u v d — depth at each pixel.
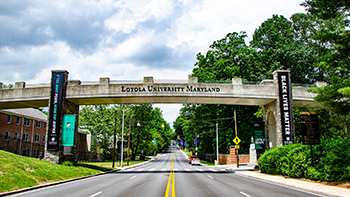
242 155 40.41
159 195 10.21
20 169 14.27
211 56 44.72
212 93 24.86
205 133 49.16
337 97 15.27
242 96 24.95
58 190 11.91
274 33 47.47
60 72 25.17
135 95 24.73
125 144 60.09
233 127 41.47
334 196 9.80
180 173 23.72
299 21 44.78
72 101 26.47
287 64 44.09
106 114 49.31
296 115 35.22
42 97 25.44
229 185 13.88
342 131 31.78
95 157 59.25
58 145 23.84
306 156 15.83
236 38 44.53
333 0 14.19
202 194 10.50
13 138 40.12
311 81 44.59
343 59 15.85
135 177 19.31
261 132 27.86
